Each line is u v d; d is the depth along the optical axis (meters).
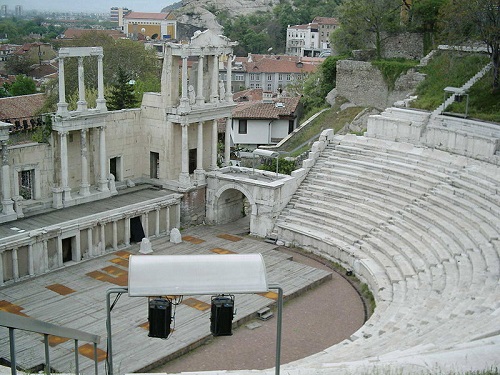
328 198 45.97
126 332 30.91
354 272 39.69
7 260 36.03
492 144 42.78
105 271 38.66
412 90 62.03
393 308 30.97
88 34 85.12
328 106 70.62
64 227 38.50
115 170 47.59
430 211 40.16
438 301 29.27
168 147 47.25
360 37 71.38
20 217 39.53
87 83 72.75
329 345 31.00
